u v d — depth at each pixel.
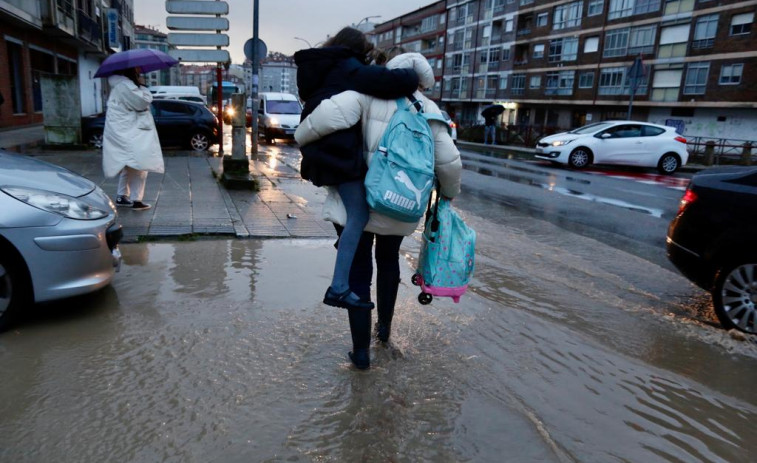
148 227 5.71
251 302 3.82
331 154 2.59
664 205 10.47
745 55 32.88
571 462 2.29
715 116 35.66
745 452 2.45
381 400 2.65
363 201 2.67
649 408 2.79
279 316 3.60
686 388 3.03
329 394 2.68
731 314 3.94
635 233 7.65
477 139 37.16
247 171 8.67
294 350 3.13
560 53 47.62
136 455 2.17
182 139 15.88
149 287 4.05
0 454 2.14
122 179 6.57
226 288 4.09
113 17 36.84
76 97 13.20
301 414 2.50
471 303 4.12
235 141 8.62
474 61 61.56
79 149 13.23
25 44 21.92
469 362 3.13
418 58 2.82
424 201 2.57
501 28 56.19
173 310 3.63
